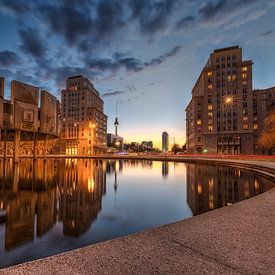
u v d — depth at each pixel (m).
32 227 8.41
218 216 5.07
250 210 5.66
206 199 13.37
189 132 109.94
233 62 84.62
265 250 3.23
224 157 55.47
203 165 43.47
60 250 6.22
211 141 85.00
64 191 17.00
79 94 115.75
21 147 97.25
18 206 12.16
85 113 113.56
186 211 10.76
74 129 114.69
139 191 16.81
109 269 2.65
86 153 111.50
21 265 2.74
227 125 83.31
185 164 49.34
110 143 193.88
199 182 20.61
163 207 11.58
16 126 44.47
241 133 81.25
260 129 86.75
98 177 25.84
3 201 13.45
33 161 53.19
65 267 2.70
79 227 8.32
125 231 7.91
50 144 109.88
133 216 9.94
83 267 2.70
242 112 81.94
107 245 3.38
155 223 8.84
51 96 56.97
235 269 2.66
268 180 18.80
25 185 19.91
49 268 2.67
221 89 85.31
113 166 44.22
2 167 38.44
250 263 2.83
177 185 19.52
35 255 5.89
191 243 3.48
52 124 57.62
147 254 3.07
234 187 17.12
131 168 39.09
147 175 27.69
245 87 82.56
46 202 13.17
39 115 53.78
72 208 11.57
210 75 87.31
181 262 2.84
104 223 8.87
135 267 2.70
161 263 2.81
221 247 3.33
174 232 3.98
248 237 3.75
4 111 42.97
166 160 63.56
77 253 3.10
